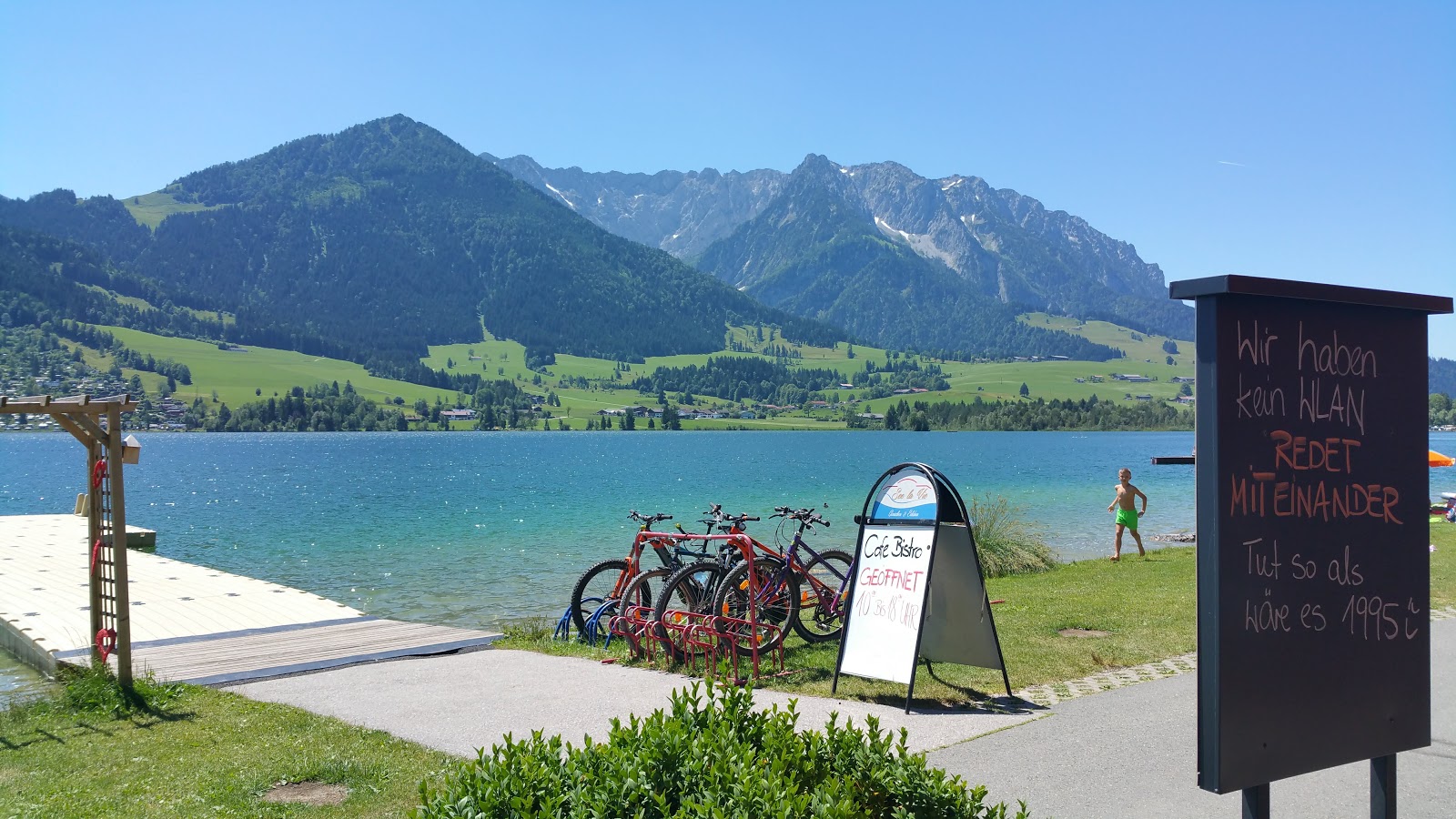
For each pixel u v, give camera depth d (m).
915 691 7.30
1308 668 3.56
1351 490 3.68
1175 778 5.13
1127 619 10.12
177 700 7.53
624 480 58.03
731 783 3.36
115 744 6.38
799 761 3.60
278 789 5.45
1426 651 3.85
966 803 3.51
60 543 21.16
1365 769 5.25
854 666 7.18
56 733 6.70
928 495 7.10
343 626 11.35
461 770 3.59
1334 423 3.65
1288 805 4.76
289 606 12.88
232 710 7.19
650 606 9.48
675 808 3.37
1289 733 3.50
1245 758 3.40
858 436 189.12
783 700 7.16
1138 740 5.80
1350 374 3.70
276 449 127.31
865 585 7.34
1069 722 6.25
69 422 7.88
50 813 5.12
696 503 40.34
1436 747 5.56
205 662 9.14
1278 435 3.52
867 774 3.59
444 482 57.75
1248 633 3.43
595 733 6.36
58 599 13.41
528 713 6.94
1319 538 3.60
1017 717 6.43
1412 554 3.83
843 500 40.94
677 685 7.77
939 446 128.62
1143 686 7.16
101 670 7.72
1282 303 3.54
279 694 7.69
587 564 21.95
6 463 91.50
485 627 14.10
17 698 8.12
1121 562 16.34
